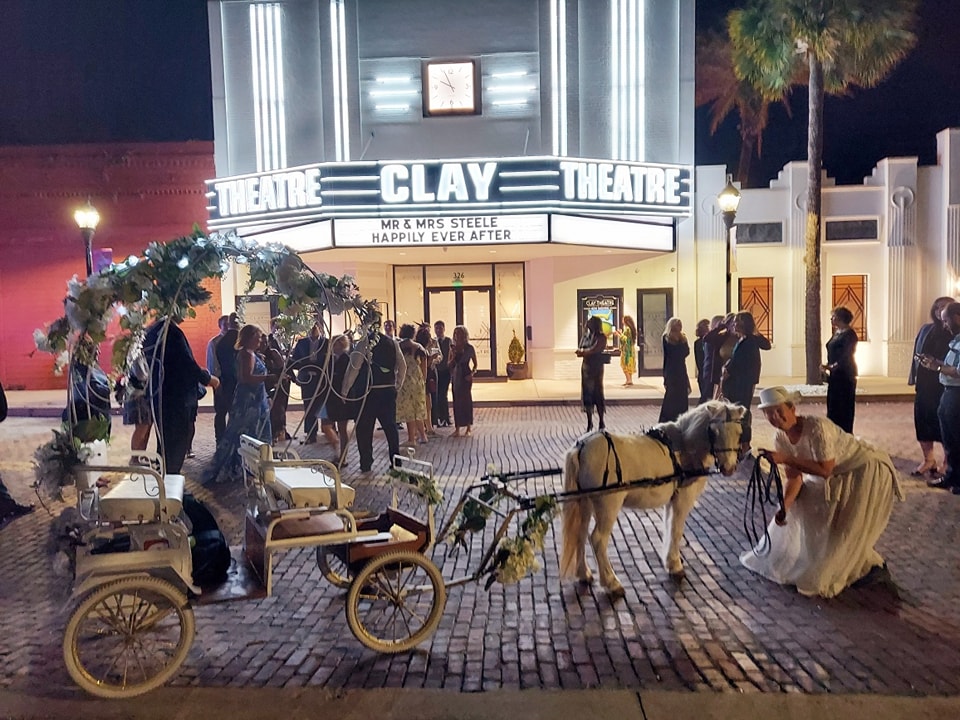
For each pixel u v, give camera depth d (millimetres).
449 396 17859
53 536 4840
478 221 17172
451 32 20156
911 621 5195
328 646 4934
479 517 5195
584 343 12617
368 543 4840
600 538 5742
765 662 4598
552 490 9031
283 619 5395
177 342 7945
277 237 18812
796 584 5781
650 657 4695
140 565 4406
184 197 20984
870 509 5625
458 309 21766
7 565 6645
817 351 18422
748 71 20016
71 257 21188
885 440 11891
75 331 4953
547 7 19906
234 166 20578
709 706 4086
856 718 3963
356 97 20234
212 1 20188
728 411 5820
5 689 4398
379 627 5227
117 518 4625
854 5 17562
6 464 11336
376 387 10008
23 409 17250
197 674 4555
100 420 4879
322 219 17438
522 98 20188
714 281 20078
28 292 21266
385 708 4129
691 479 5930
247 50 20328
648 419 14805
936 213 19656
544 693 4254
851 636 4953
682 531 6121
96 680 4316
